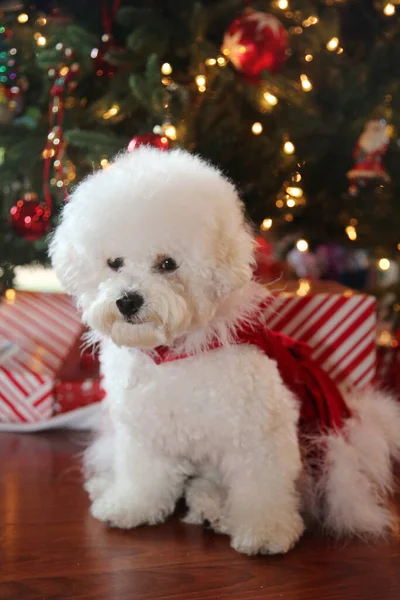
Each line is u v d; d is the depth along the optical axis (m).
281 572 0.98
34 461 1.36
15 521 1.12
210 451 1.05
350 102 1.69
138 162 0.98
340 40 1.76
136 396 1.01
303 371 1.14
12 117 1.80
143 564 1.00
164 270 0.93
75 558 1.01
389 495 1.21
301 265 2.16
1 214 1.87
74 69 1.54
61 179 1.54
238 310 1.02
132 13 1.52
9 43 1.68
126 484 1.12
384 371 1.77
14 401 1.52
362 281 2.29
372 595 0.93
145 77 1.50
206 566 0.99
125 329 0.92
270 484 1.03
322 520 1.10
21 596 0.92
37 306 1.83
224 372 0.98
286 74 1.62
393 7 1.65
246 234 1.00
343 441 1.11
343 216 1.81
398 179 1.78
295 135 1.63
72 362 1.60
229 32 1.44
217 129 1.55
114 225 0.90
